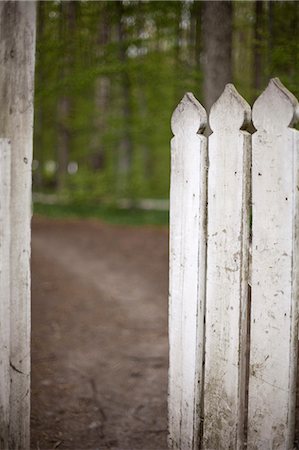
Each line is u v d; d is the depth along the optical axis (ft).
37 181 58.23
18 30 8.04
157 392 13.09
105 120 47.65
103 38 29.55
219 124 7.04
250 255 6.97
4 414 8.20
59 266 26.45
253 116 6.74
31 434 10.50
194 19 25.81
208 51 19.44
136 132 45.14
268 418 6.91
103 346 16.21
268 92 6.57
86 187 50.42
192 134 7.29
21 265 8.23
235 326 7.05
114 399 12.70
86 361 14.97
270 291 6.75
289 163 6.44
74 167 62.95
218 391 7.34
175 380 7.83
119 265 27.40
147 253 30.32
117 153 58.65
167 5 25.12
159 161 67.21
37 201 52.65
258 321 6.91
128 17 26.63
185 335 7.60
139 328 18.10
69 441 10.48
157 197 63.36
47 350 15.43
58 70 28.84
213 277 7.26
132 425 11.39
